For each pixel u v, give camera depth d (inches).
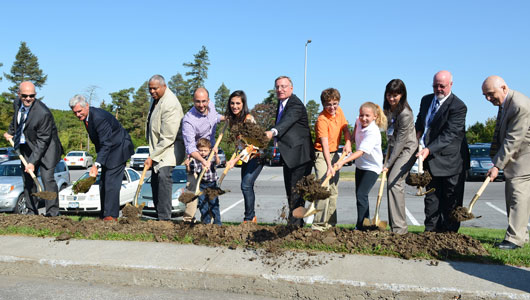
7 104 2161.7
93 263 153.9
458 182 184.4
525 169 163.0
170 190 206.1
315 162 202.8
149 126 205.3
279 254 159.9
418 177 172.1
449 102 179.9
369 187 190.4
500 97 166.1
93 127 211.5
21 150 228.2
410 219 337.4
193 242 179.2
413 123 179.5
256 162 198.5
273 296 138.8
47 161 224.4
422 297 126.7
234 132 182.5
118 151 218.2
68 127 2060.8
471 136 1637.6
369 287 130.6
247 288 140.9
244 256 160.2
